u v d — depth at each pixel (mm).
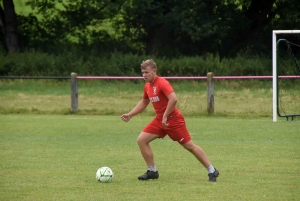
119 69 75188
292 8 85812
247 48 86938
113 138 33000
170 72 75312
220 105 51062
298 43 86000
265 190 18234
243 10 88812
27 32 89875
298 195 17469
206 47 88250
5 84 67750
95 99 57094
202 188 18594
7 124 40438
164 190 18312
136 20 88750
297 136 32844
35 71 75062
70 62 76812
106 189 18547
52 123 41031
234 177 20594
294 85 57844
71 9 89375
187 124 39594
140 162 24391
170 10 85250
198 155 19594
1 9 87500
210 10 84438
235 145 29391
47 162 24391
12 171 22125
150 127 19844
